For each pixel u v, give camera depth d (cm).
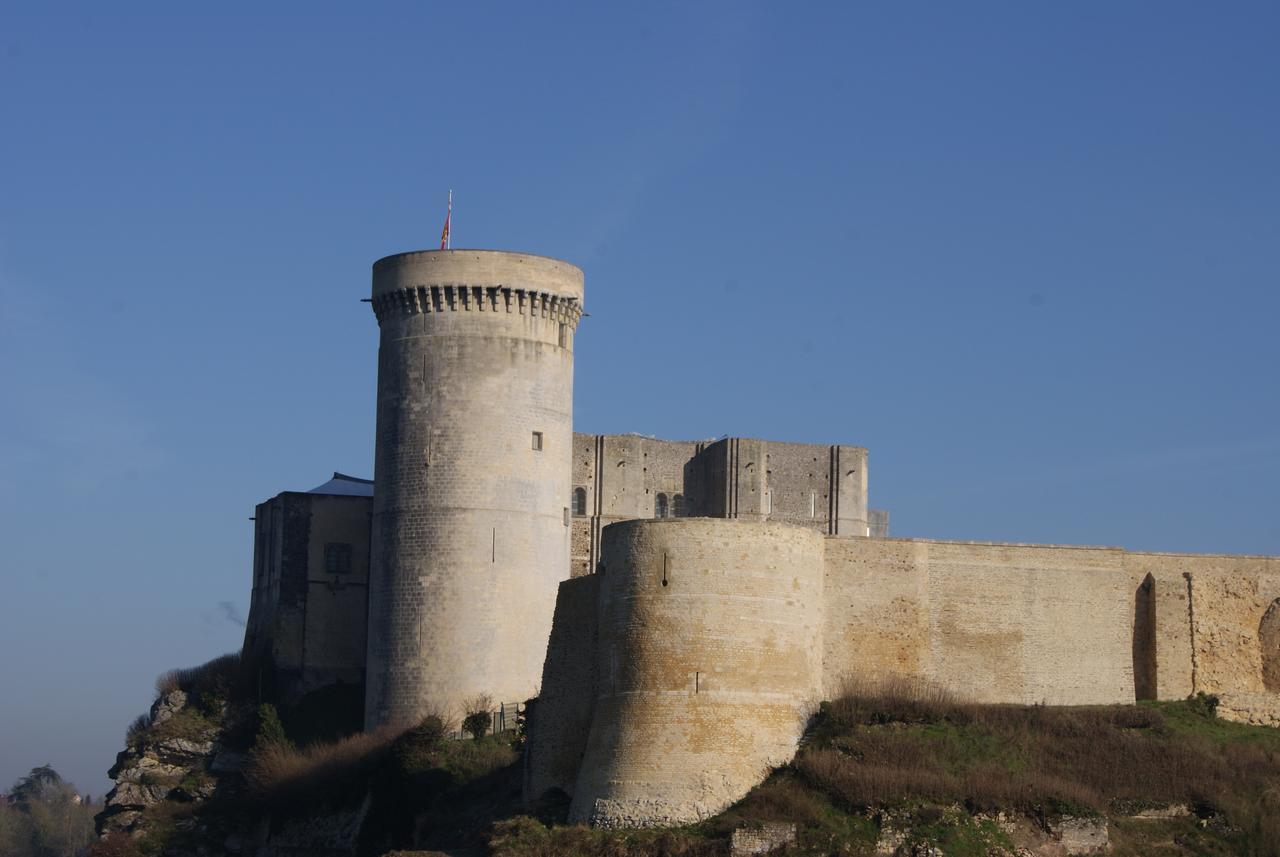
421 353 13912
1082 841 9719
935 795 9744
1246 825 9981
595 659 10688
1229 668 11500
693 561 10106
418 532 13712
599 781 10044
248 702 14962
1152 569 11525
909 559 11031
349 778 13075
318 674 15050
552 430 14075
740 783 9888
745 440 16900
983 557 11188
